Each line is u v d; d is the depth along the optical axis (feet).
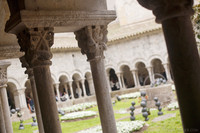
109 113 15.98
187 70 8.39
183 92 8.45
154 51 74.79
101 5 16.28
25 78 67.97
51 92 14.23
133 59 78.74
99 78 15.99
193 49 8.56
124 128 29.04
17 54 23.80
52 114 14.03
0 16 20.97
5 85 29.76
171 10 8.41
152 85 58.29
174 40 8.52
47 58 14.10
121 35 79.30
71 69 77.87
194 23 17.88
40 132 21.84
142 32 75.25
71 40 79.61
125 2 83.25
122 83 86.69
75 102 74.54
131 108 35.19
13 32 14.52
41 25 13.83
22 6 13.34
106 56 84.38
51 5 14.24
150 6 9.07
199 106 8.32
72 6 15.02
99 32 16.08
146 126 30.19
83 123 41.60
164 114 35.12
